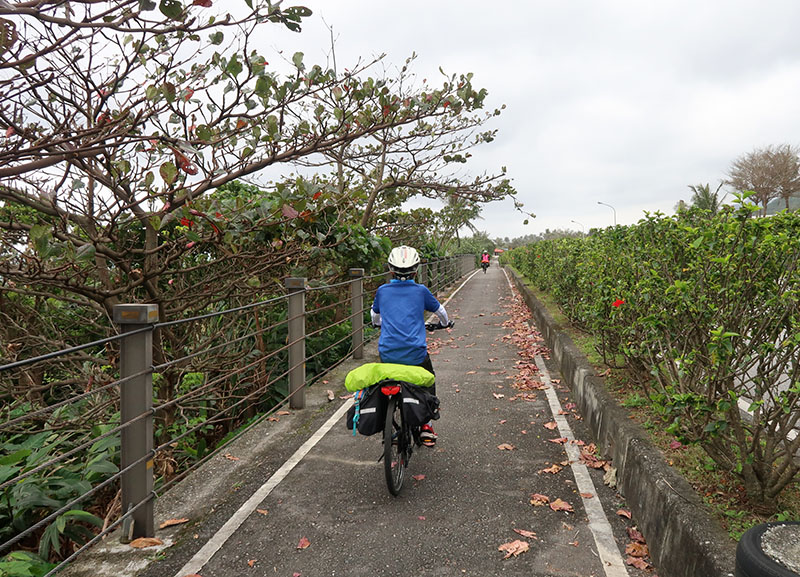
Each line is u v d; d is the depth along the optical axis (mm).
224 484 4371
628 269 5309
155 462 5664
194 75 4254
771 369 3008
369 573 3133
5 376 6129
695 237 3902
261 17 3100
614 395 5238
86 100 3814
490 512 3852
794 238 2996
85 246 4004
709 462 3547
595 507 3883
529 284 22047
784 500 3076
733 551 2527
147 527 3488
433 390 4469
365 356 9672
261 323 7902
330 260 9102
